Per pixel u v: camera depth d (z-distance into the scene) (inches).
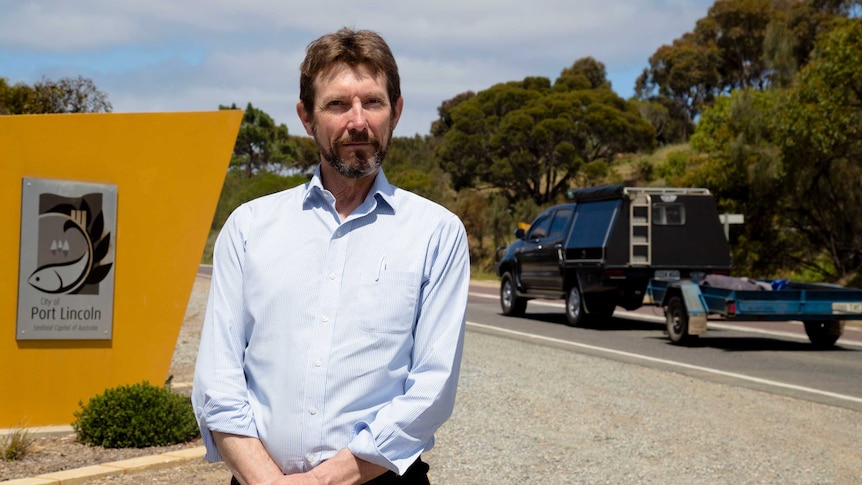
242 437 99.3
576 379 412.8
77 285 299.9
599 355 521.0
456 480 239.8
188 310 738.2
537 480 241.1
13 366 293.3
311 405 97.5
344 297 99.7
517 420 317.1
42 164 295.0
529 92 2372.0
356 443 95.6
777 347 575.8
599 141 2391.7
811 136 1042.1
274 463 99.0
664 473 251.3
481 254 1820.9
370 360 98.4
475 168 2306.8
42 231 295.3
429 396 98.2
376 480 100.5
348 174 102.3
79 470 232.8
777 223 1189.1
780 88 1166.3
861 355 537.0
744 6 3107.8
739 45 3174.2
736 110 1185.4
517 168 2277.3
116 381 306.3
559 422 315.9
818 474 254.4
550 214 755.4
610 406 347.9
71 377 300.7
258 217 105.6
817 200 1120.2
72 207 298.5
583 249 676.1
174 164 310.8
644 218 653.9
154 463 240.7
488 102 2373.3
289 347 99.0
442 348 100.7
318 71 104.0
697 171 1220.5
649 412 338.3
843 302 550.3
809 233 1171.9
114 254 304.8
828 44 1058.1
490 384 388.8
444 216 105.4
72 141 298.5
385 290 100.0
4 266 291.9
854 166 1072.8
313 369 97.9
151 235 309.6
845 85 1043.3
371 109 103.2
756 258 1177.4
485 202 1935.3
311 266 101.0
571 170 2265.0
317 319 99.1
